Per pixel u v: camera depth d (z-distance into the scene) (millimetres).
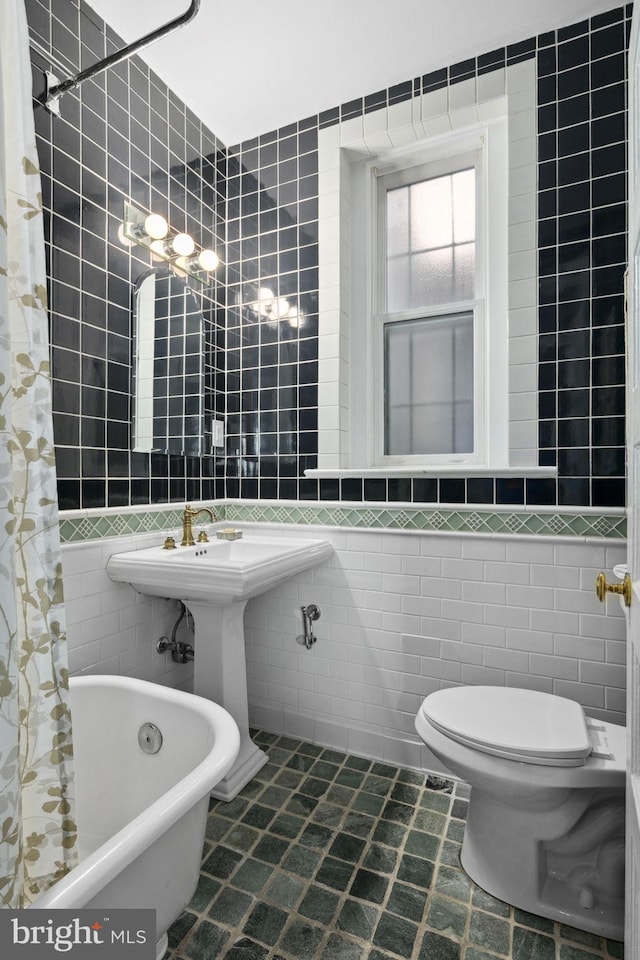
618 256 1645
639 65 767
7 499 727
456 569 1856
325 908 1274
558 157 1723
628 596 886
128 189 1809
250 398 2287
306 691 2131
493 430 1937
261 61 1896
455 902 1295
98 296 1680
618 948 1168
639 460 781
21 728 866
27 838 866
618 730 1374
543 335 1734
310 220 2168
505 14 1692
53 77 1485
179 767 1312
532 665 1745
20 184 911
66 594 1561
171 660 2008
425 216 2137
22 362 899
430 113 1925
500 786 1231
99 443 1681
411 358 2135
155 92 1945
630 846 822
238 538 2018
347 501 2049
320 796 1741
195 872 1054
